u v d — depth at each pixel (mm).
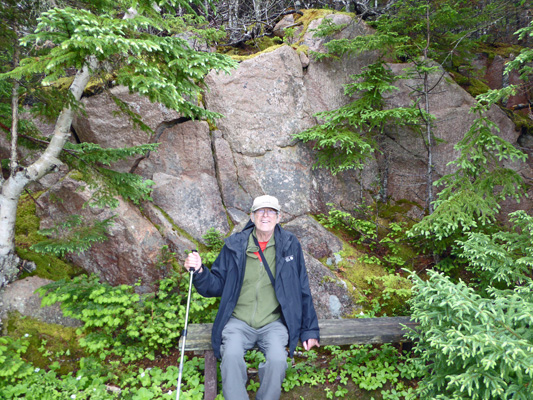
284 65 5160
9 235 3621
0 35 3221
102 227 3844
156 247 4344
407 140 5539
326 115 5020
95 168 3736
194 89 3352
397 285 4129
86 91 4625
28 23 3416
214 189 4879
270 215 2746
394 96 5559
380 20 5375
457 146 3896
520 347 2111
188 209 4715
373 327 3152
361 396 2955
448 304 2514
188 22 5008
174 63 2902
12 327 3496
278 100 5109
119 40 2367
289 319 2686
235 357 2475
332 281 4125
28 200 4660
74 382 3064
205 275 2738
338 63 5496
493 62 6555
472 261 3357
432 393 2562
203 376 3188
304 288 2807
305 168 5184
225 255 2863
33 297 3705
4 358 2969
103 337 3496
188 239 4520
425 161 5555
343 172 5422
